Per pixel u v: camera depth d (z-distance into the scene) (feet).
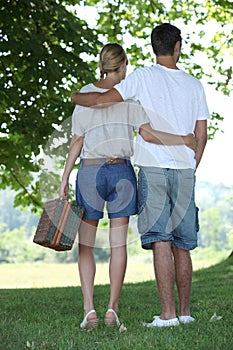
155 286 50.14
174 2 86.48
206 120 28.40
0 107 59.31
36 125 58.23
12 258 333.42
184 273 28.25
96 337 25.38
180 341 23.72
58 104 59.36
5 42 54.70
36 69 56.13
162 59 27.99
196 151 28.22
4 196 322.34
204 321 28.45
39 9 58.59
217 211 352.90
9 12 57.00
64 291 48.70
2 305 37.76
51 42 59.82
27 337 25.75
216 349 22.65
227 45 88.58
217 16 86.79
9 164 66.23
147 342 23.67
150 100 27.04
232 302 35.58
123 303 36.96
